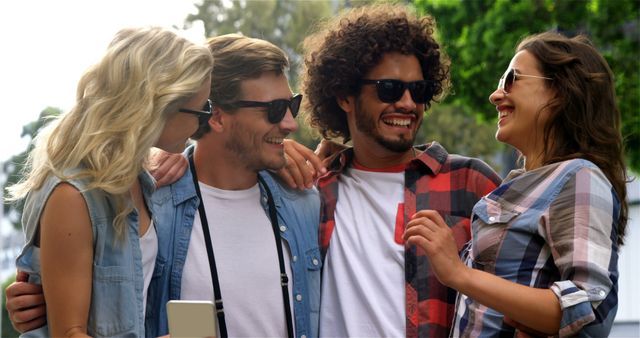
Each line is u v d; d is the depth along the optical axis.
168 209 6.02
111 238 5.11
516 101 5.47
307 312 6.09
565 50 5.43
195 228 6.04
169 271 5.92
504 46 20.50
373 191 6.39
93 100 5.09
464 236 6.18
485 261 5.25
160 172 6.07
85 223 4.96
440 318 5.99
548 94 5.40
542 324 4.86
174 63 5.21
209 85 5.43
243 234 6.09
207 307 4.74
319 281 6.20
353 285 6.11
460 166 6.35
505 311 4.91
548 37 5.52
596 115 5.35
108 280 5.09
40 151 5.11
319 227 6.35
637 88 20.67
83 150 4.95
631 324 33.03
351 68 6.39
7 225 33.44
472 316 5.30
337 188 6.50
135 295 5.22
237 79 6.06
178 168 6.12
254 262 6.02
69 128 5.08
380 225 6.22
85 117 5.05
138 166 5.08
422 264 6.05
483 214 5.30
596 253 4.83
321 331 6.17
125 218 5.15
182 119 5.36
